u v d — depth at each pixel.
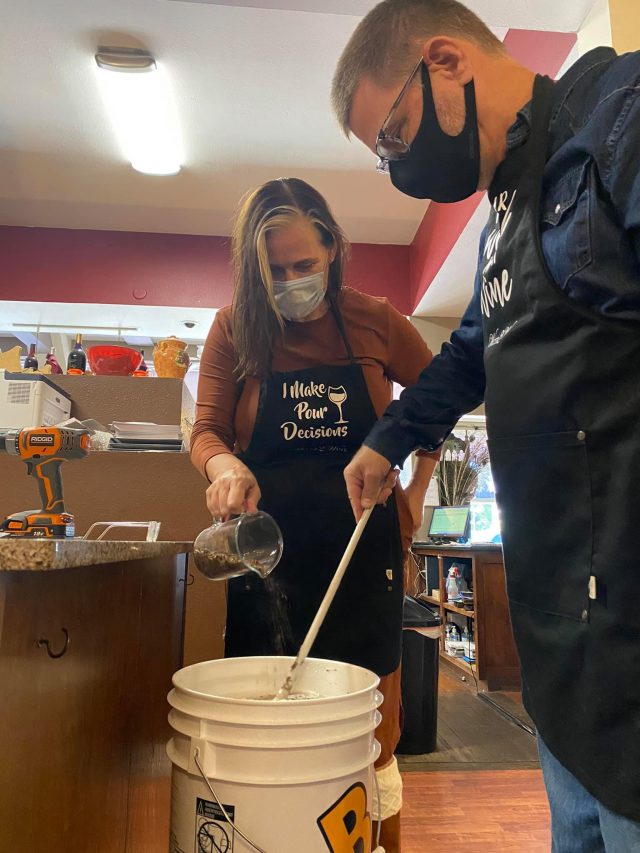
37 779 0.62
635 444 0.65
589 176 0.68
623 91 0.64
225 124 3.16
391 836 1.18
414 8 0.91
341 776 0.79
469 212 2.90
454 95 0.87
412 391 1.18
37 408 2.01
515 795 2.14
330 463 1.30
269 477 1.31
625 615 0.64
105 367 2.49
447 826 1.89
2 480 2.00
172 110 3.06
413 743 2.56
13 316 4.29
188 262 4.16
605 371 0.67
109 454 2.11
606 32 1.77
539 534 0.74
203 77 2.83
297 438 1.31
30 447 1.07
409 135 0.92
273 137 3.26
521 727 2.94
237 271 1.34
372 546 1.26
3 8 2.46
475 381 1.17
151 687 1.14
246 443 1.37
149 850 1.13
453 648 4.27
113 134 3.24
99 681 0.83
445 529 4.82
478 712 3.19
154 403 2.42
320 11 1.92
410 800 2.09
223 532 1.06
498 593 3.74
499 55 0.89
